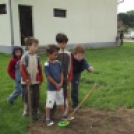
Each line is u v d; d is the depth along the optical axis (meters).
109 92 6.31
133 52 15.95
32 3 14.26
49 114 4.73
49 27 15.30
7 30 13.62
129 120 4.83
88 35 18.03
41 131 4.49
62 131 4.46
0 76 8.12
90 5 17.77
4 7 13.72
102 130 4.47
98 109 5.38
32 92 4.91
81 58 4.85
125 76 7.95
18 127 4.60
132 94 6.14
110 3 19.36
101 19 18.83
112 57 13.25
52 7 15.29
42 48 14.25
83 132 4.41
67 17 16.33
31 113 4.72
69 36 16.62
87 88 6.74
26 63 4.74
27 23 14.70
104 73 8.45
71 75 4.79
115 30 20.25
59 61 4.69
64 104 4.82
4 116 5.02
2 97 6.07
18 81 5.37
